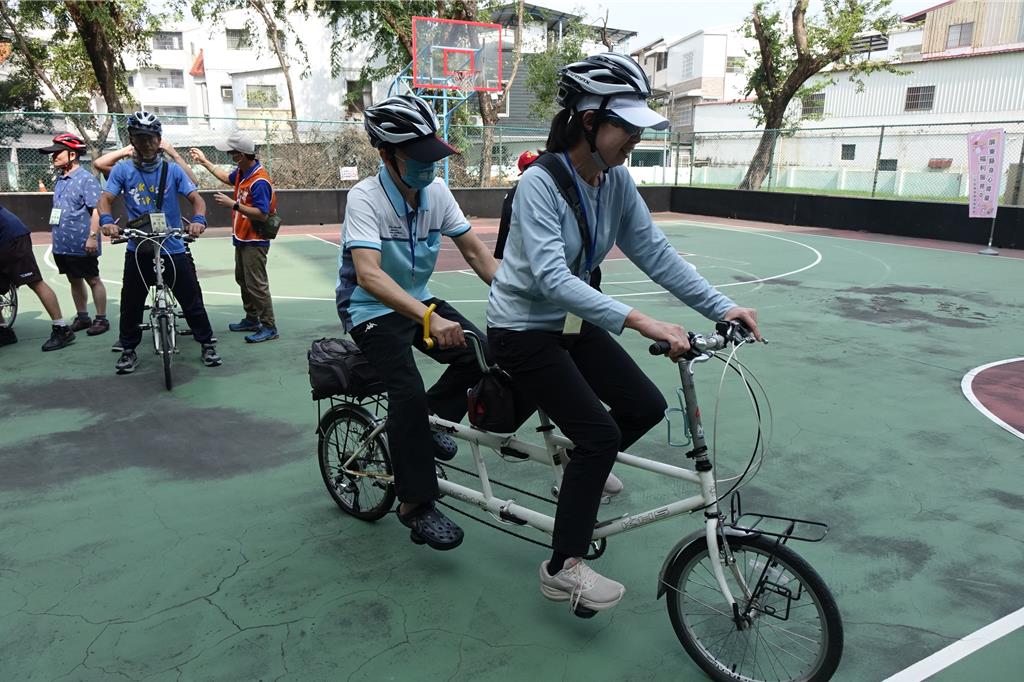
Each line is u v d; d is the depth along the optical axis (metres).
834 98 31.08
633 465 2.58
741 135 32.72
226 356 6.16
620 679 2.43
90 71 26.22
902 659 2.52
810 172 29.48
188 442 4.38
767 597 2.31
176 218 5.70
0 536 3.29
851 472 4.02
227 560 3.11
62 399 5.08
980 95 26.72
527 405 2.75
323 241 14.68
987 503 3.67
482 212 20.06
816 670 2.23
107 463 4.07
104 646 2.56
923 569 3.09
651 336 2.16
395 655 2.53
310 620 2.71
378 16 24.38
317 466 4.07
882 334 7.09
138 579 2.97
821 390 5.38
